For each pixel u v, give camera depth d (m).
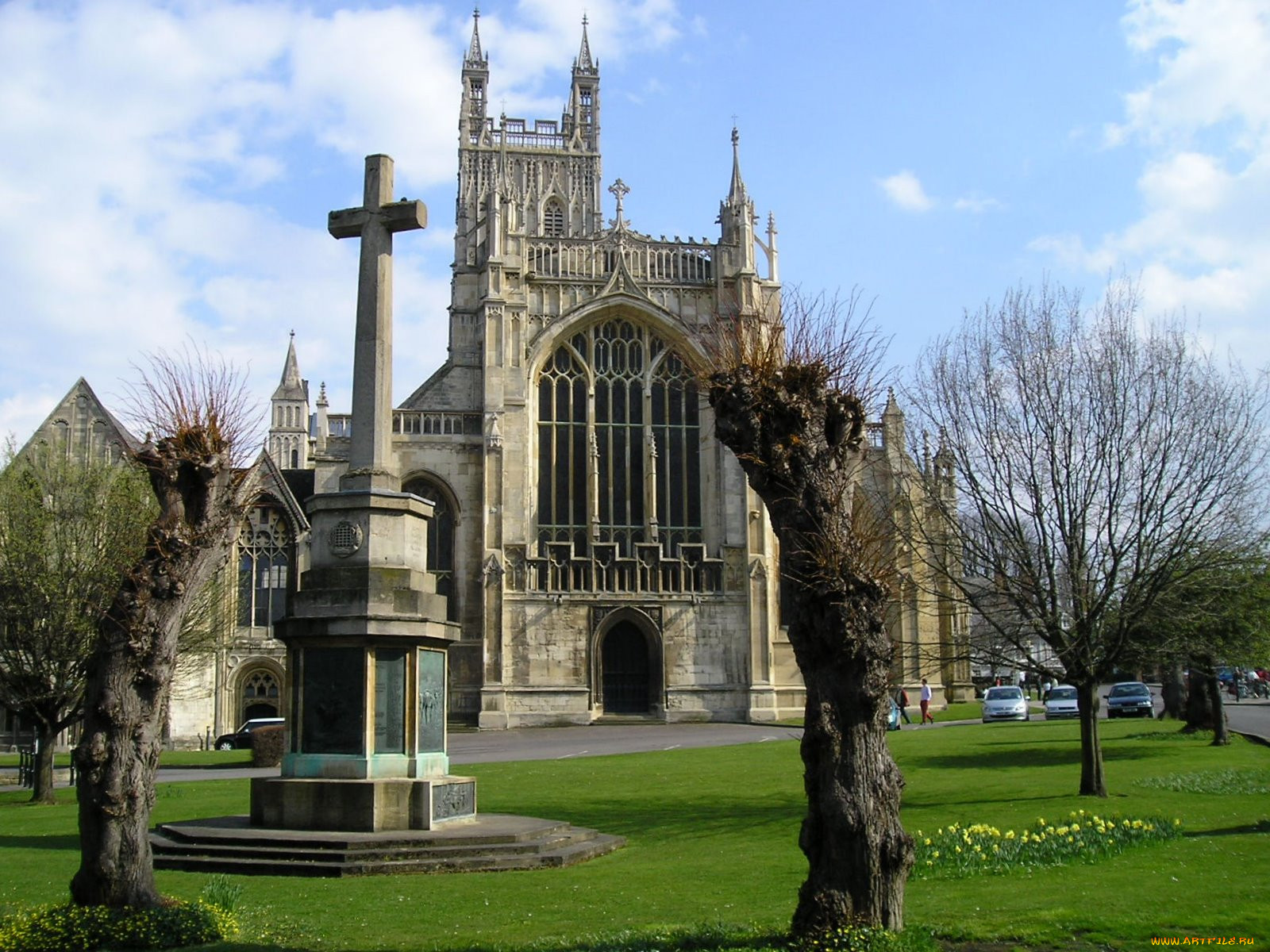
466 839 25.14
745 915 19.19
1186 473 35.81
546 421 82.94
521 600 78.94
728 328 23.70
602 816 32.88
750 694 79.88
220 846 25.14
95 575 44.75
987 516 37.31
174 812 33.94
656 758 50.53
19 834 32.25
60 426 76.50
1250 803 31.20
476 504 80.81
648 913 19.58
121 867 18.77
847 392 20.50
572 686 78.50
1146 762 42.62
